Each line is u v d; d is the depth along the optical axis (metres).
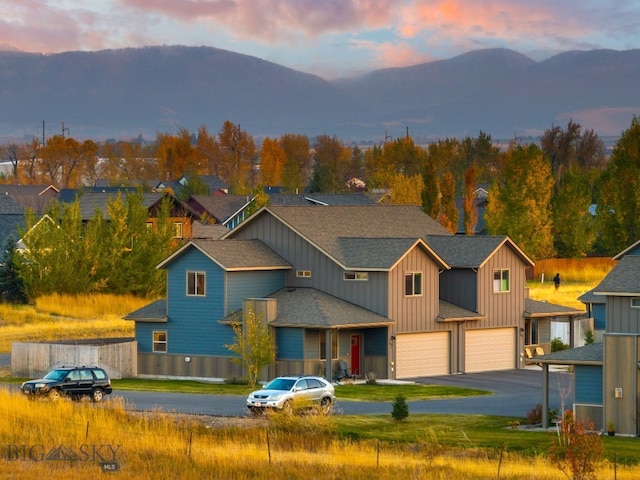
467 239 150.62
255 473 75.12
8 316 175.88
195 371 136.12
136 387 126.69
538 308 154.88
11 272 193.88
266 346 126.19
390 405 112.88
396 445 87.88
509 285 151.12
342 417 102.38
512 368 151.25
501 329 150.25
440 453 84.44
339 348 133.50
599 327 157.75
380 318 134.62
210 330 135.38
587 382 100.31
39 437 86.12
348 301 137.62
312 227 142.38
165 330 138.38
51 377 111.56
